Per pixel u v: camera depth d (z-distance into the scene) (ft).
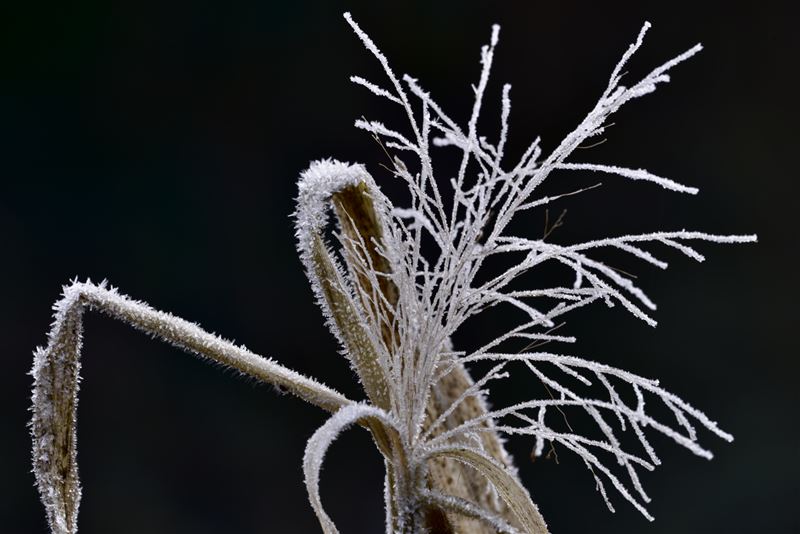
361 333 3.25
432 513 3.20
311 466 3.11
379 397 3.24
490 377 3.21
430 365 3.21
